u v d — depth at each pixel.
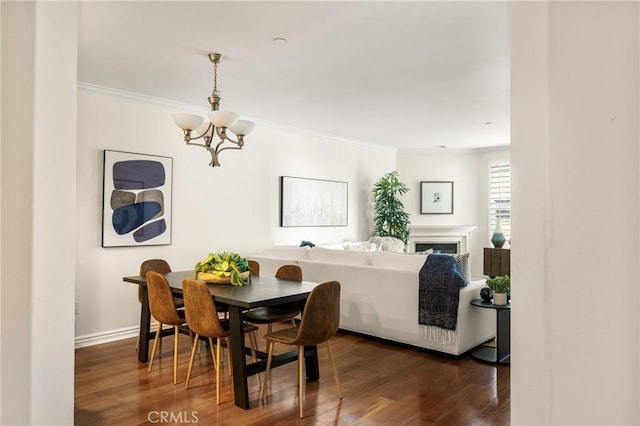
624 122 0.89
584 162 0.93
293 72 3.95
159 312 3.47
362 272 4.69
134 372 3.65
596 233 0.92
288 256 5.52
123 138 4.65
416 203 8.68
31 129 1.41
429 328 4.18
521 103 1.02
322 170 6.93
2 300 1.36
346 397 3.19
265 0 2.63
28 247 1.40
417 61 3.65
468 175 8.66
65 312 1.48
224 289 3.45
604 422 0.91
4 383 1.36
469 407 3.02
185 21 2.93
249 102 5.00
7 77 1.37
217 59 3.60
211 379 3.52
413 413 2.93
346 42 3.26
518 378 1.01
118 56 3.59
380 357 4.08
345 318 4.86
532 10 1.00
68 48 1.49
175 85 4.38
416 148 8.43
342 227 7.28
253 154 5.93
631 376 0.88
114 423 2.76
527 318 1.00
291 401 3.12
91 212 4.43
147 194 4.82
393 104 5.07
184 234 5.17
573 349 0.94
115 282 4.61
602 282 0.91
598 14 0.92
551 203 0.97
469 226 8.48
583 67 0.94
